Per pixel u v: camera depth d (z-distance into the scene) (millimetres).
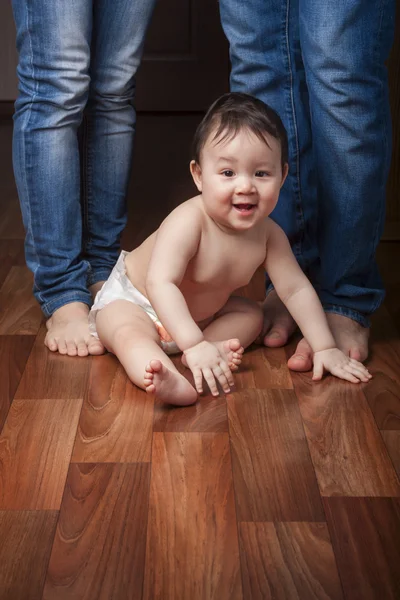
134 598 919
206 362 1340
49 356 1533
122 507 1079
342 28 1337
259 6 1496
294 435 1263
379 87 1413
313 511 1077
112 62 1679
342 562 981
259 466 1178
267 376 1460
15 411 1329
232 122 1323
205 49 3502
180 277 1393
